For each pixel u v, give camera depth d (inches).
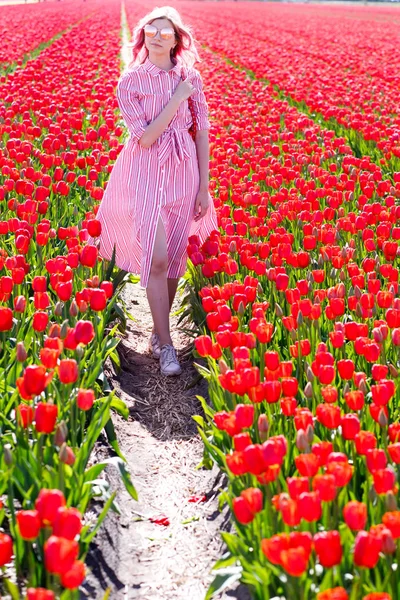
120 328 242.1
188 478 171.8
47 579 114.5
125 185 218.7
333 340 159.5
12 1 3262.8
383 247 224.1
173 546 147.9
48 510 98.0
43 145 346.9
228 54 937.5
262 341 157.9
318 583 110.7
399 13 2509.8
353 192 302.2
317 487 101.7
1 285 171.3
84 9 2225.6
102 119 460.8
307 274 206.2
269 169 324.5
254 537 116.1
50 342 141.3
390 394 135.5
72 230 227.3
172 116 210.7
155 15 215.5
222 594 133.7
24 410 127.5
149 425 196.7
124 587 136.3
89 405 132.9
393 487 108.0
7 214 274.8
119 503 159.5
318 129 446.6
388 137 424.8
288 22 1808.6
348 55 954.1
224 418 128.7
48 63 714.2
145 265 211.6
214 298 191.6
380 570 110.7
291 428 139.8
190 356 230.5
